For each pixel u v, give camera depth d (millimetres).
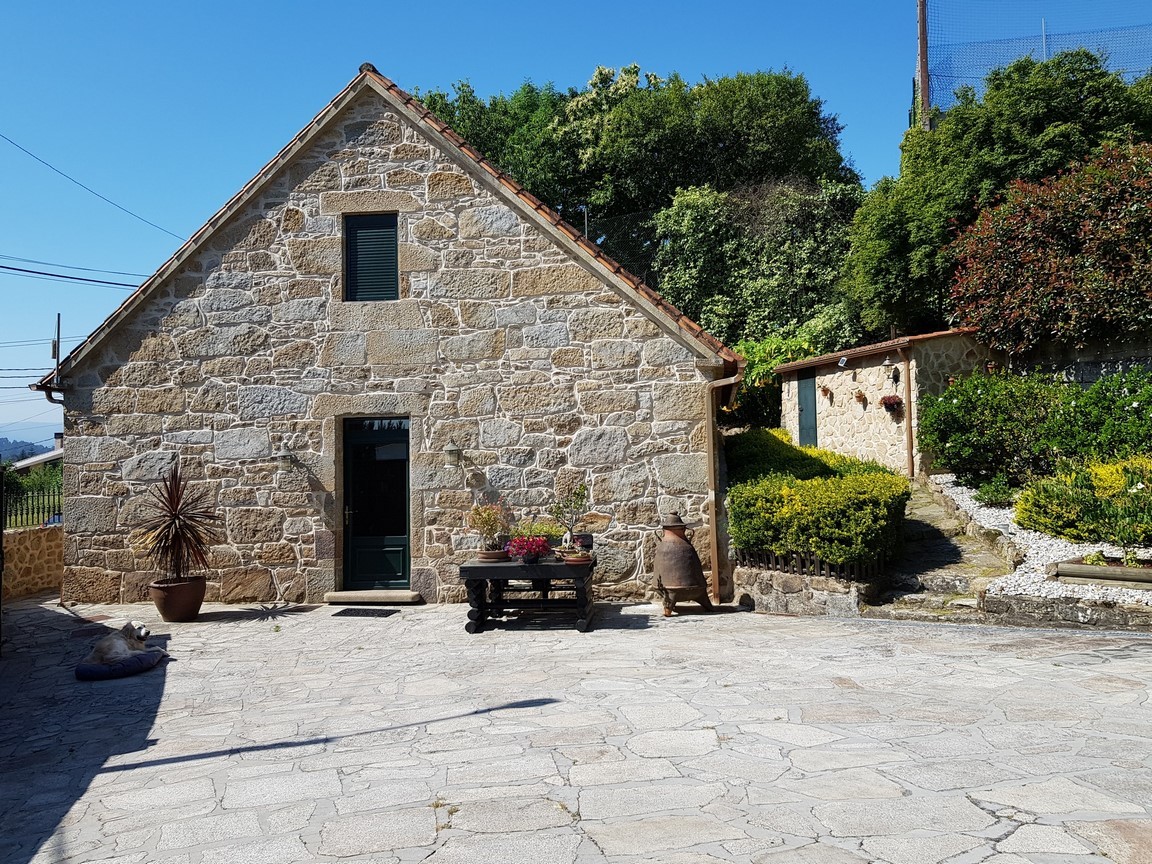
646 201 27031
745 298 22891
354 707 6023
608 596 10398
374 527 11039
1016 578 8148
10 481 16203
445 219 10883
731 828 3457
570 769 4316
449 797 4020
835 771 4070
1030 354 12875
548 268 10664
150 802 4332
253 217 11102
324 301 10961
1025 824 3346
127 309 11094
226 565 10961
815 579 8914
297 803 4109
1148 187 10992
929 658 6410
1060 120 14617
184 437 11078
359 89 11000
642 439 10414
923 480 12883
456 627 9203
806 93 27141
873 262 16828
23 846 3867
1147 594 7230
